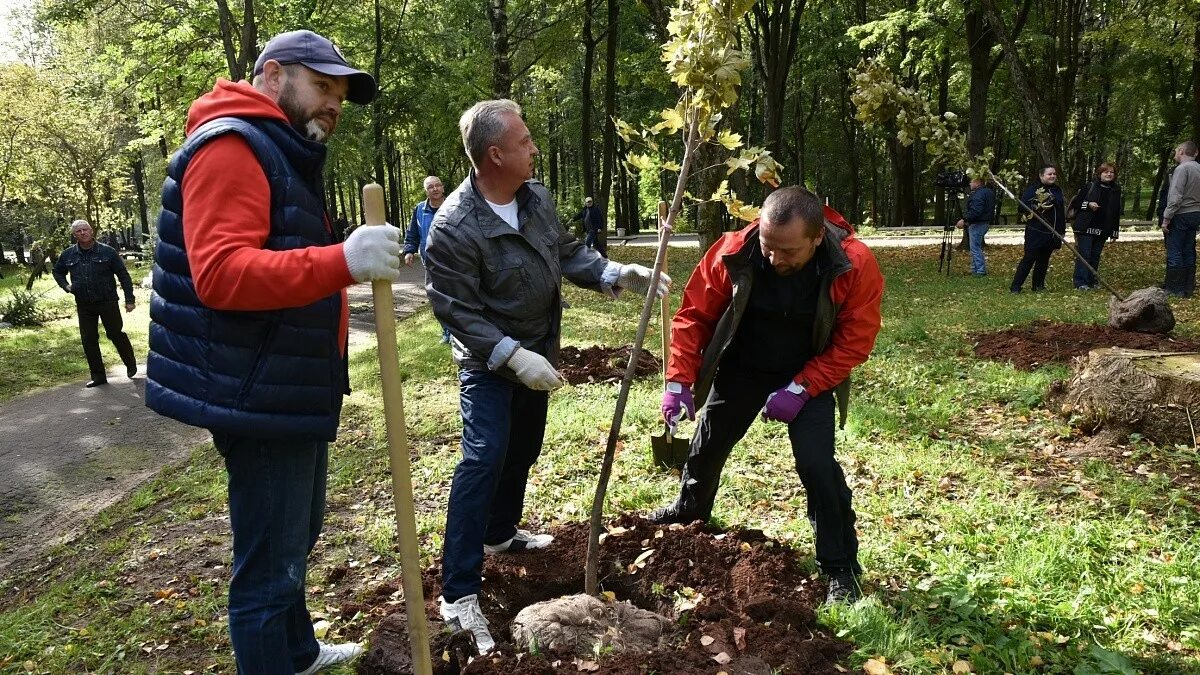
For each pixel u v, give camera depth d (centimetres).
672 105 2855
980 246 1499
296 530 253
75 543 499
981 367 731
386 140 2877
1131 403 518
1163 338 793
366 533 437
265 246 234
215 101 233
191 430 780
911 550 373
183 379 232
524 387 345
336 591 376
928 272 1612
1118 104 2802
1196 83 1962
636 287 359
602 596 344
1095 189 1212
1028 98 1497
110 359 1198
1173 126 3083
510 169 321
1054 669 279
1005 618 313
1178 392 503
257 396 232
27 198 2692
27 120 2573
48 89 2647
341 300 260
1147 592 330
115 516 532
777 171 321
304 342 238
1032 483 462
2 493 611
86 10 2077
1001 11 1919
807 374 329
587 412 630
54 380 1064
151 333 241
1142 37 1650
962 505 428
